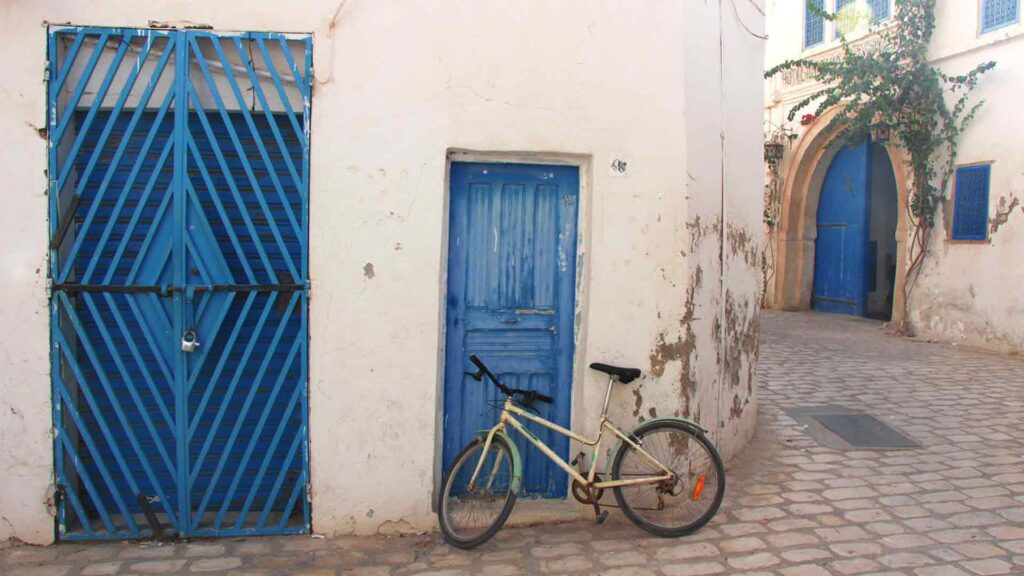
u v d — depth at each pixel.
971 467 5.36
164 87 3.98
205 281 3.96
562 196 4.37
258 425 4.07
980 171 10.29
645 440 4.26
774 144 14.46
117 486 4.13
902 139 11.40
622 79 4.25
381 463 4.13
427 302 4.11
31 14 3.80
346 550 3.95
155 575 3.64
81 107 3.95
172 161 3.96
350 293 4.06
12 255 3.82
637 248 4.30
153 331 3.95
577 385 4.36
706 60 4.69
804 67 13.78
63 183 3.87
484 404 4.40
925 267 11.36
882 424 6.47
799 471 5.27
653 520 4.21
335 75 4.00
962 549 3.96
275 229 3.97
